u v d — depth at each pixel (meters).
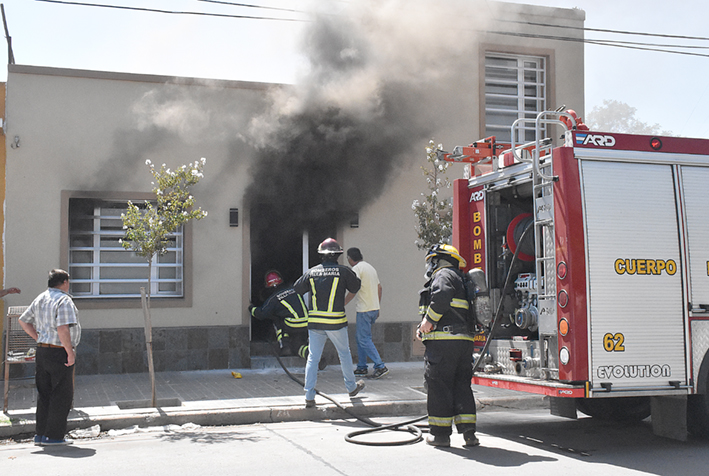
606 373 5.41
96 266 9.93
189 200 7.91
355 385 7.67
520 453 5.57
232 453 5.57
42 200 9.58
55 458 5.43
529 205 6.97
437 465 5.12
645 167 5.77
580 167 5.57
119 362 9.66
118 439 6.21
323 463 5.20
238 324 10.23
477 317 5.78
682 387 5.64
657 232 5.71
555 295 5.55
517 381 5.93
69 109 9.73
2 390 8.27
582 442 6.09
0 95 9.54
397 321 11.01
